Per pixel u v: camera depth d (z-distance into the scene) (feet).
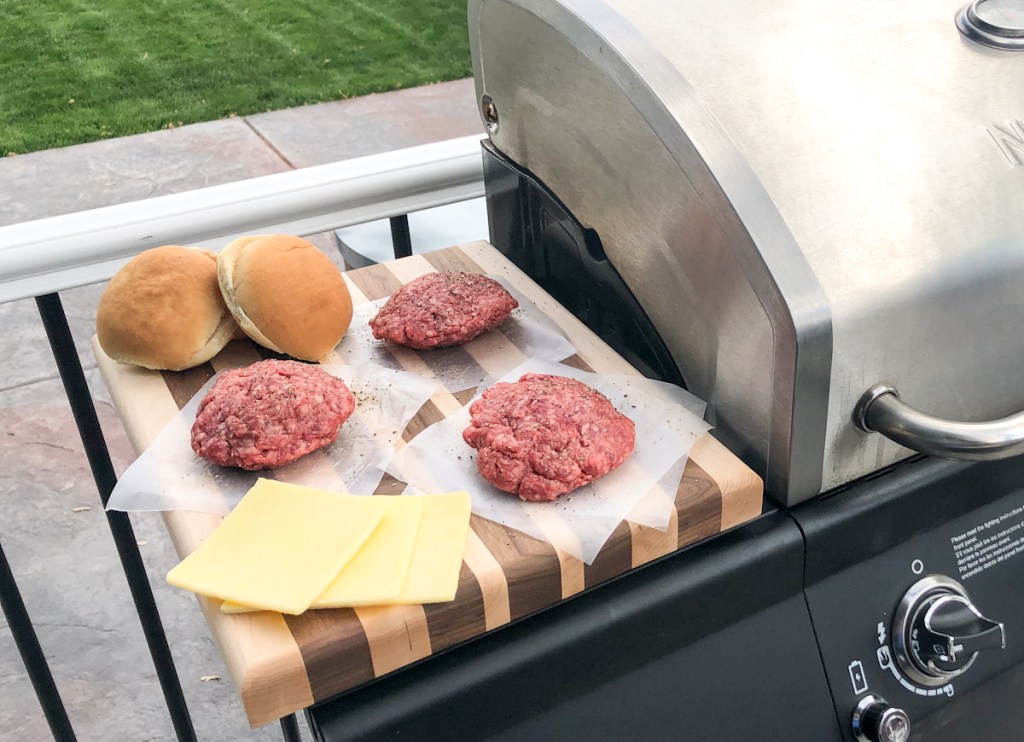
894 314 2.03
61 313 2.84
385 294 2.89
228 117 15.67
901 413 2.07
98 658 6.02
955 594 2.40
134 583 3.42
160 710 5.69
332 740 1.86
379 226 4.67
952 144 2.16
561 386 2.30
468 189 3.22
